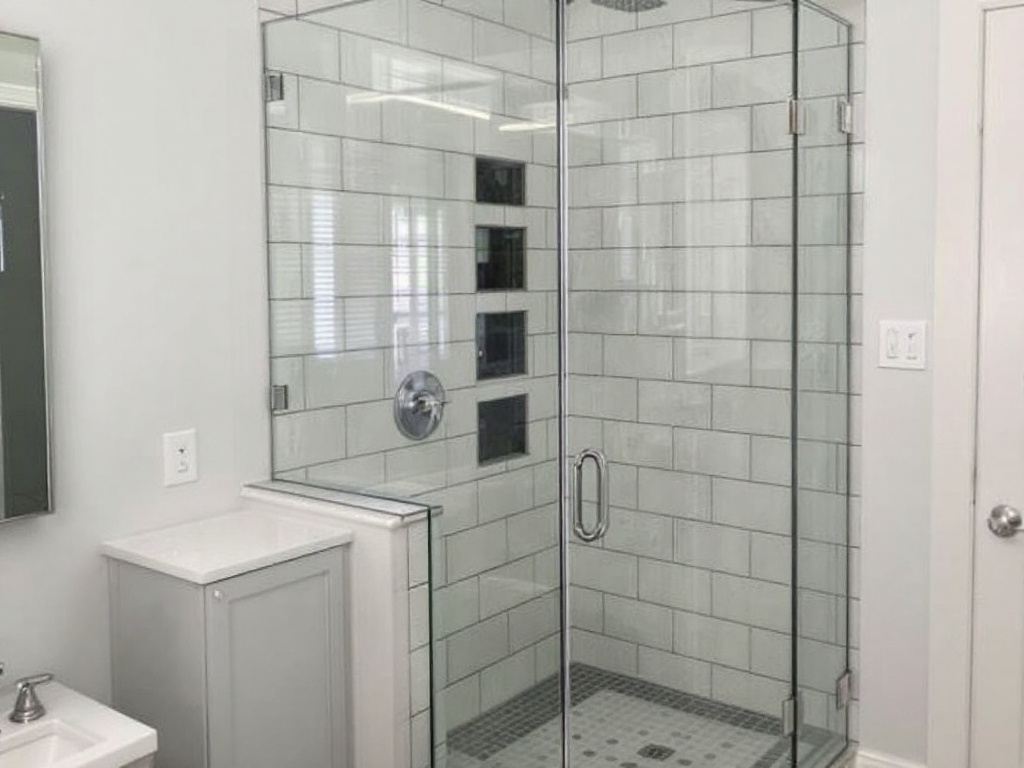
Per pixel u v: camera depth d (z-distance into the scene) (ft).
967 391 7.98
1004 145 7.70
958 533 8.12
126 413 7.36
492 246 8.79
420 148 8.64
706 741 8.82
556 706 8.70
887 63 8.41
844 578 9.01
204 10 7.72
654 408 9.00
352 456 8.43
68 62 6.82
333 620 7.45
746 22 8.49
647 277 8.95
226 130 7.95
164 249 7.55
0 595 6.64
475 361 8.66
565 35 8.93
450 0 8.71
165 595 6.75
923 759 8.69
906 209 8.40
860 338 8.77
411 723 7.61
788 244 8.53
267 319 8.39
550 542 8.74
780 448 8.68
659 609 9.07
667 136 8.83
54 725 6.02
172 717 6.81
